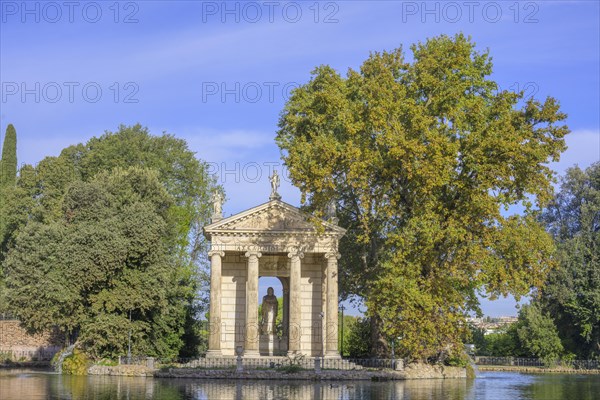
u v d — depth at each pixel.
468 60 88.69
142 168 120.81
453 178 85.19
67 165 130.25
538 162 84.62
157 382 76.31
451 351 88.94
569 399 60.44
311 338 102.50
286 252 98.38
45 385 69.75
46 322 96.25
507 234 84.81
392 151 81.56
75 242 96.12
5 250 136.12
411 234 83.81
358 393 63.88
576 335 135.50
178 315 107.69
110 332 94.19
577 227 144.50
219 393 62.00
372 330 107.81
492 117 88.94
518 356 142.00
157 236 98.88
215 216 101.75
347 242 109.38
